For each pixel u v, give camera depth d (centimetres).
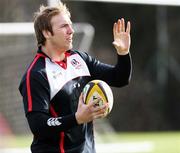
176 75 7419
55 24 1526
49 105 1494
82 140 1529
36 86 1480
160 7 7488
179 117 7344
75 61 1570
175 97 7381
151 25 7812
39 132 1455
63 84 1511
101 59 7594
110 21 7894
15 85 4416
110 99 1464
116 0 3753
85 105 1412
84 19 7675
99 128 4547
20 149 3834
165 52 7431
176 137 4825
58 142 1508
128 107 7288
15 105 4425
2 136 4328
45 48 1555
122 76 1599
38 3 4644
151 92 7400
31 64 1528
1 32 4128
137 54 7756
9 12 4666
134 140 4578
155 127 7281
